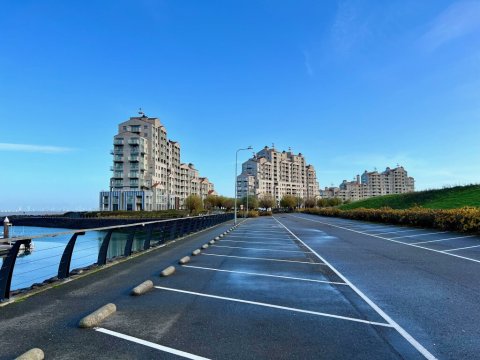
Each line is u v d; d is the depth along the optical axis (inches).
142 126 4296.3
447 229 981.8
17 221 3695.9
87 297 306.8
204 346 200.8
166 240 815.1
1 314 258.1
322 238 891.4
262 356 187.6
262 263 498.6
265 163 6909.5
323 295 315.9
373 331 224.4
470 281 368.5
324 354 189.8
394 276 398.0
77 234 393.7
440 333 219.8
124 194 4005.9
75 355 187.9
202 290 335.3
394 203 2571.4
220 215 1872.5
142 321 243.8
